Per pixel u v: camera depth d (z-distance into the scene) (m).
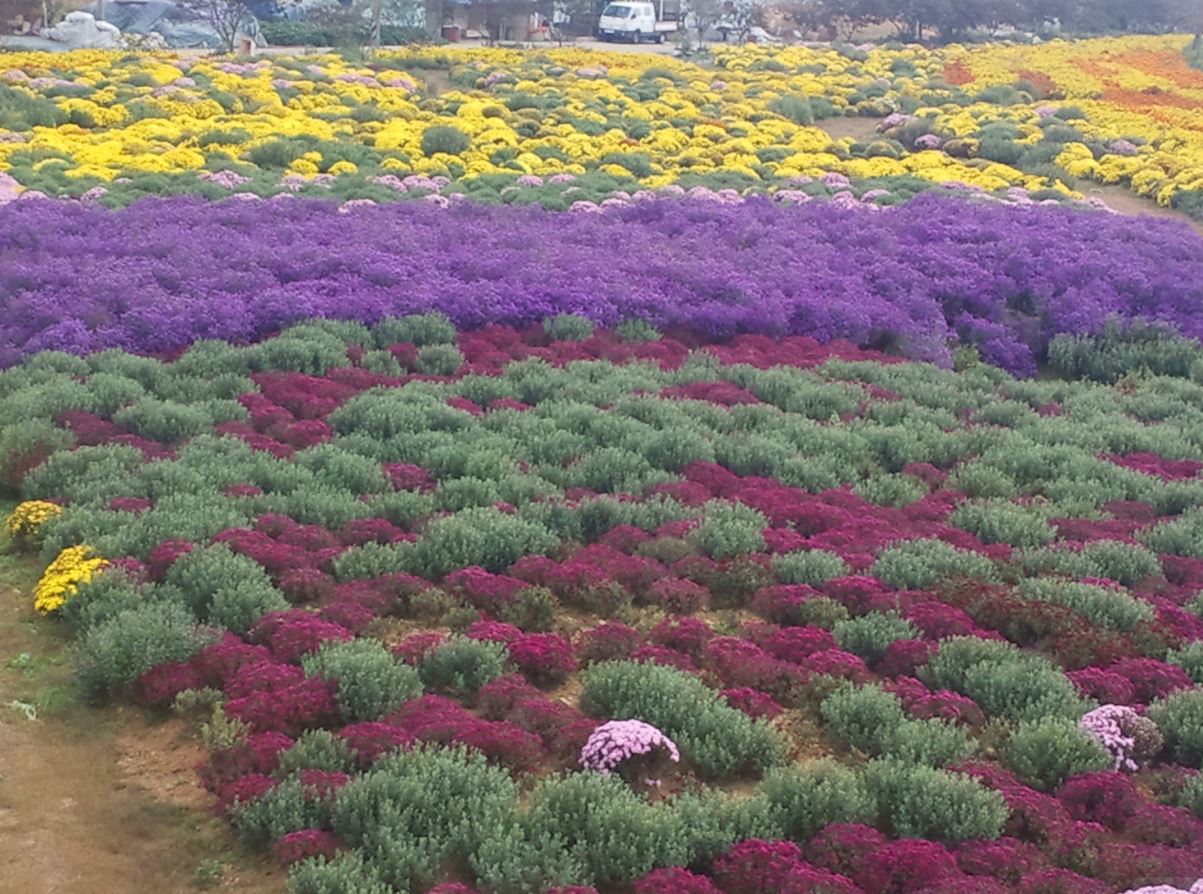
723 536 12.67
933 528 13.55
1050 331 22.03
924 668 10.45
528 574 11.89
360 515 13.09
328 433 15.31
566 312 20.19
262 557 11.73
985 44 65.94
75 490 13.00
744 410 16.80
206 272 20.11
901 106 44.75
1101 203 30.86
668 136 36.00
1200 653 10.76
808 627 11.16
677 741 9.17
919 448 16.03
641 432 15.48
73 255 20.91
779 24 77.25
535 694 9.84
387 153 32.09
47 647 10.74
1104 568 12.77
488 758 8.91
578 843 7.88
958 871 7.74
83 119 33.88
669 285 21.42
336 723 9.52
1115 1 77.25
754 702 9.81
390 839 7.79
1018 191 30.94
